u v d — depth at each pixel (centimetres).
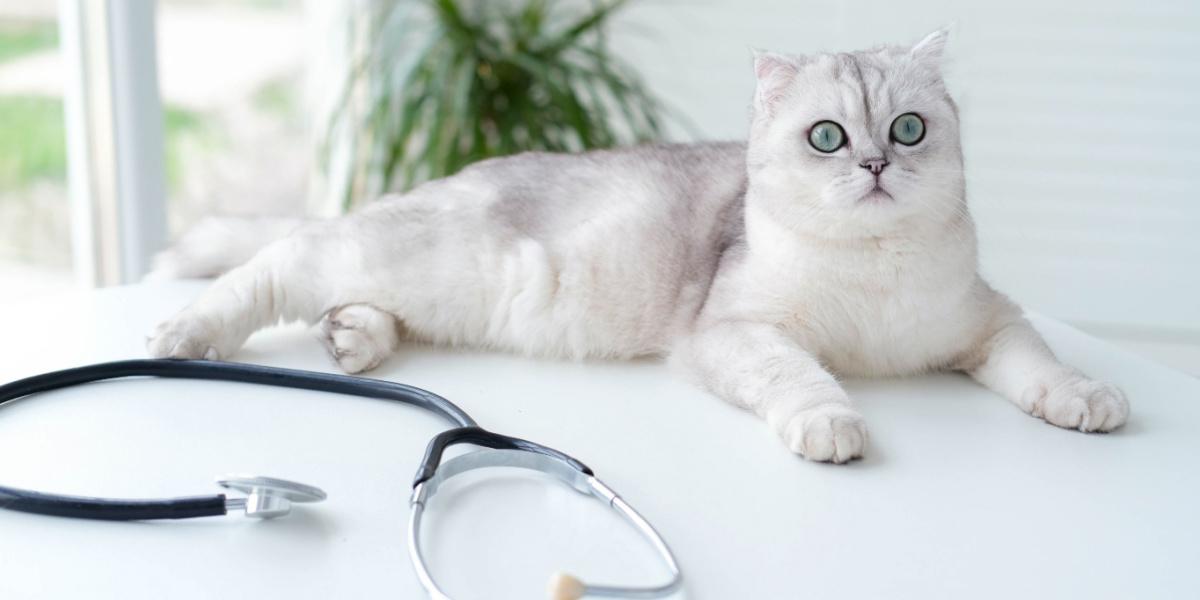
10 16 201
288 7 286
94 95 188
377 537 81
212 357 118
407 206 137
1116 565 82
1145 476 99
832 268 124
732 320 128
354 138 259
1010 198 272
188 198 274
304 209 291
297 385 111
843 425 100
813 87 123
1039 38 263
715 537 84
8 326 128
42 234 206
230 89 282
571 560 79
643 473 96
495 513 86
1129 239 270
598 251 137
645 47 287
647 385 125
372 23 263
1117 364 136
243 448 96
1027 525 88
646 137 259
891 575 79
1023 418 116
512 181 141
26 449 93
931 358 131
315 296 132
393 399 109
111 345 122
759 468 98
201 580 74
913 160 119
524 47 253
